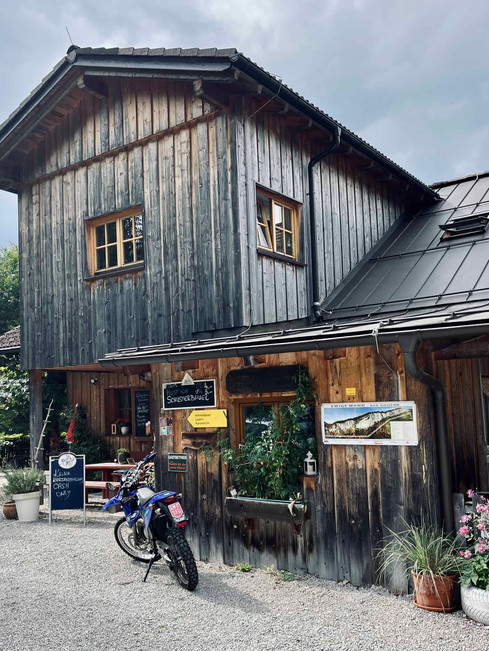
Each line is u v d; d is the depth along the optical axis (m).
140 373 8.00
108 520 9.54
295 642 4.47
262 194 8.44
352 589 5.75
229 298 7.87
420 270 9.07
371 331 5.31
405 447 5.63
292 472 6.23
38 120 10.45
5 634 4.76
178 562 5.86
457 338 5.45
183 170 8.62
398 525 5.62
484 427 7.69
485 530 4.92
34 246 10.99
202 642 4.52
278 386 6.49
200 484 7.20
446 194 11.97
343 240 9.79
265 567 6.56
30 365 10.92
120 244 9.67
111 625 4.91
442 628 4.64
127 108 9.48
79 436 13.41
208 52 7.33
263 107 8.21
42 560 7.08
